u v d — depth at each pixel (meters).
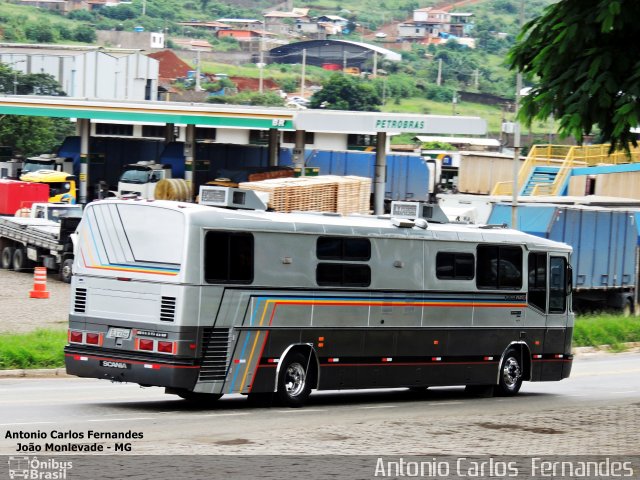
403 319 32.28
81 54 162.62
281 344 29.30
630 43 25.72
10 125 129.38
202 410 28.45
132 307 27.77
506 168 97.81
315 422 26.47
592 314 67.50
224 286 27.89
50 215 71.75
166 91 191.50
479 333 34.56
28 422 24.36
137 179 90.62
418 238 32.56
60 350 38.31
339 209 70.38
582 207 67.44
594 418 28.78
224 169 94.94
